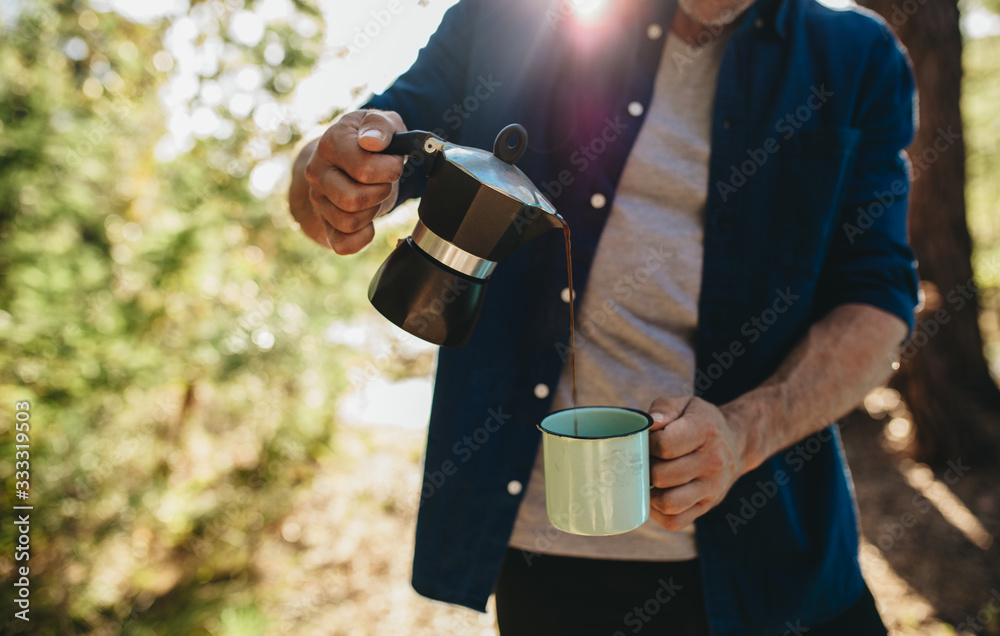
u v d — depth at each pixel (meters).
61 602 2.52
